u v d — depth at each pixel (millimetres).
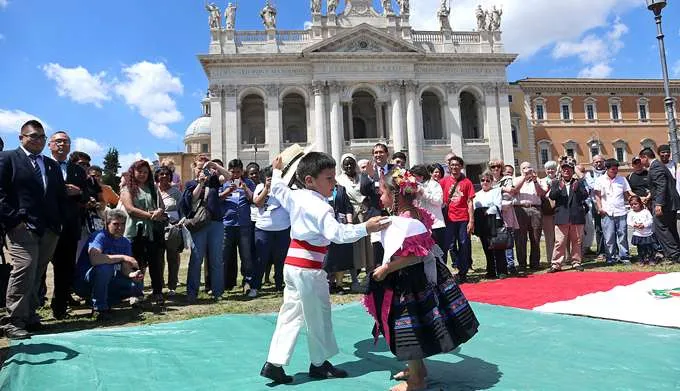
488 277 10555
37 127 6676
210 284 9875
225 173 9750
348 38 45594
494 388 3861
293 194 4371
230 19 45531
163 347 5312
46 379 4336
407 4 48188
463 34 49438
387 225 3943
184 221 8953
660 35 16766
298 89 45969
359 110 52062
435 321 3793
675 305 6238
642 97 56219
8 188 6348
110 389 4109
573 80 54594
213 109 44812
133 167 8703
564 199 10781
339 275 9398
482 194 10773
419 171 8438
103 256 7625
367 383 4117
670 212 10812
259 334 5875
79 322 7520
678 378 3959
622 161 54938
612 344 4926
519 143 52688
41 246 6824
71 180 7941
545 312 6508
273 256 9750
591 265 11586
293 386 4086
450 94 48062
